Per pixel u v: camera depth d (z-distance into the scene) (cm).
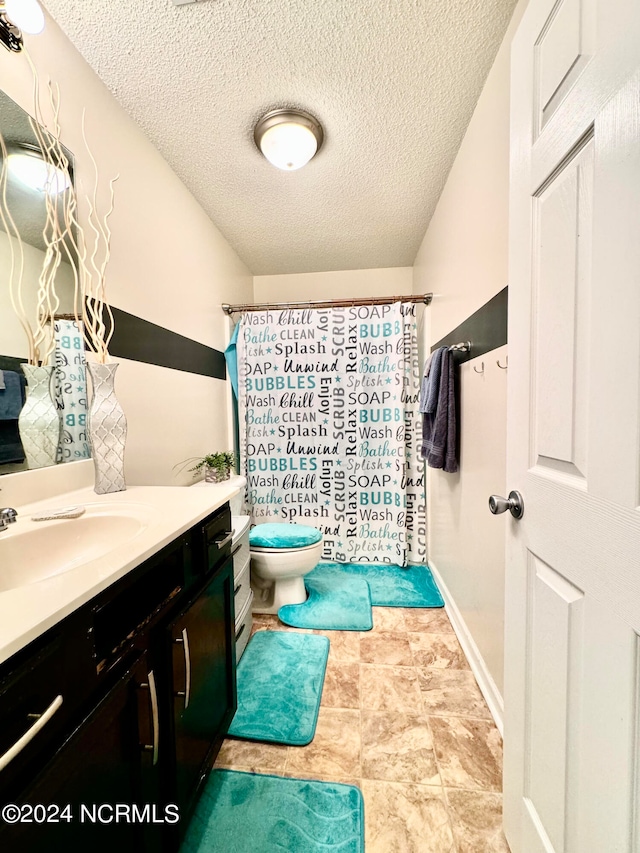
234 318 240
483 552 129
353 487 232
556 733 63
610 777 50
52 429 101
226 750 106
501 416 112
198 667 87
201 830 86
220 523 105
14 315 91
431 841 83
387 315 225
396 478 227
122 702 59
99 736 54
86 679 52
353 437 230
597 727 53
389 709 120
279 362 231
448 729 112
